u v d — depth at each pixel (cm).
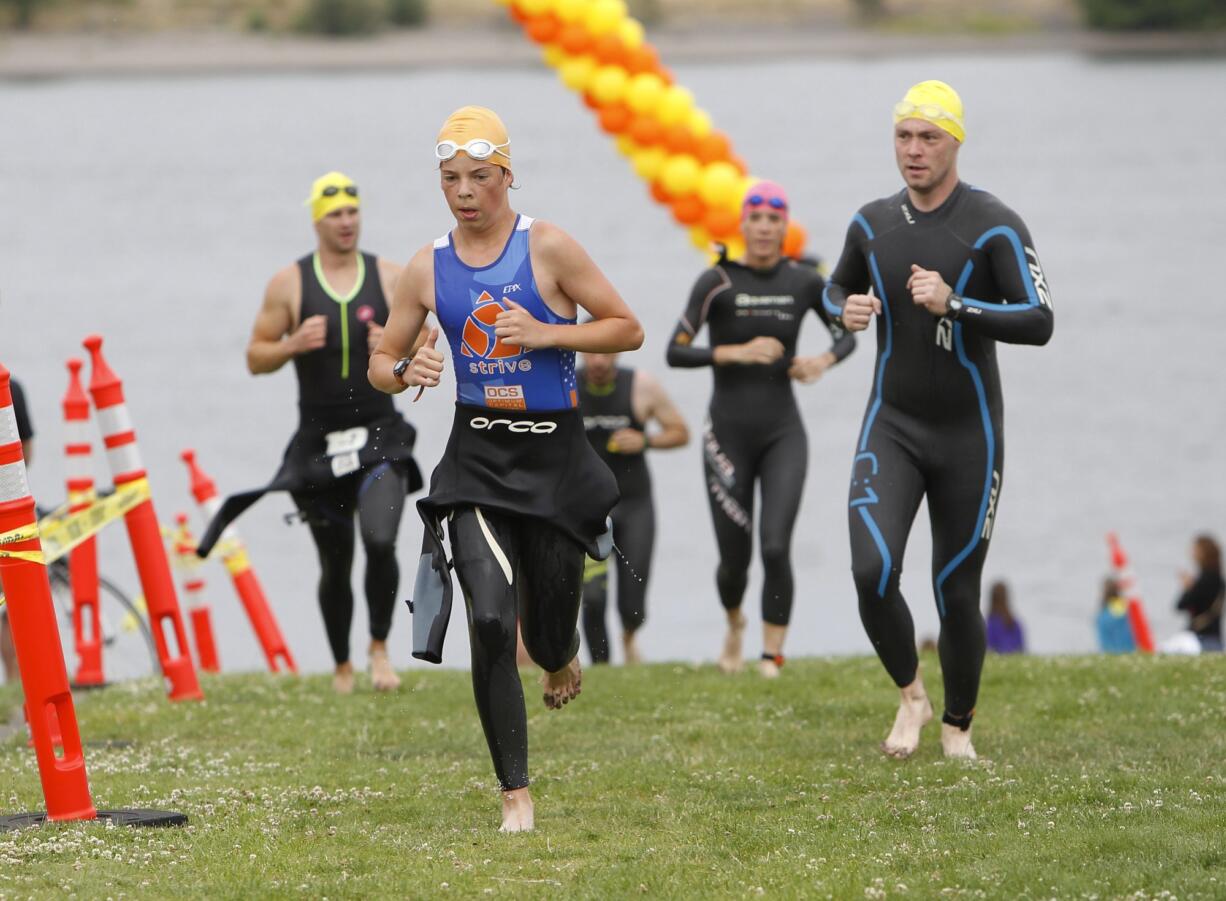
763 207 2688
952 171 1925
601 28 3788
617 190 15125
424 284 1658
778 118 19562
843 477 6347
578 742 2153
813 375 2631
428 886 1479
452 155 1605
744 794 1831
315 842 1636
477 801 1827
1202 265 11950
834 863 1523
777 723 2252
